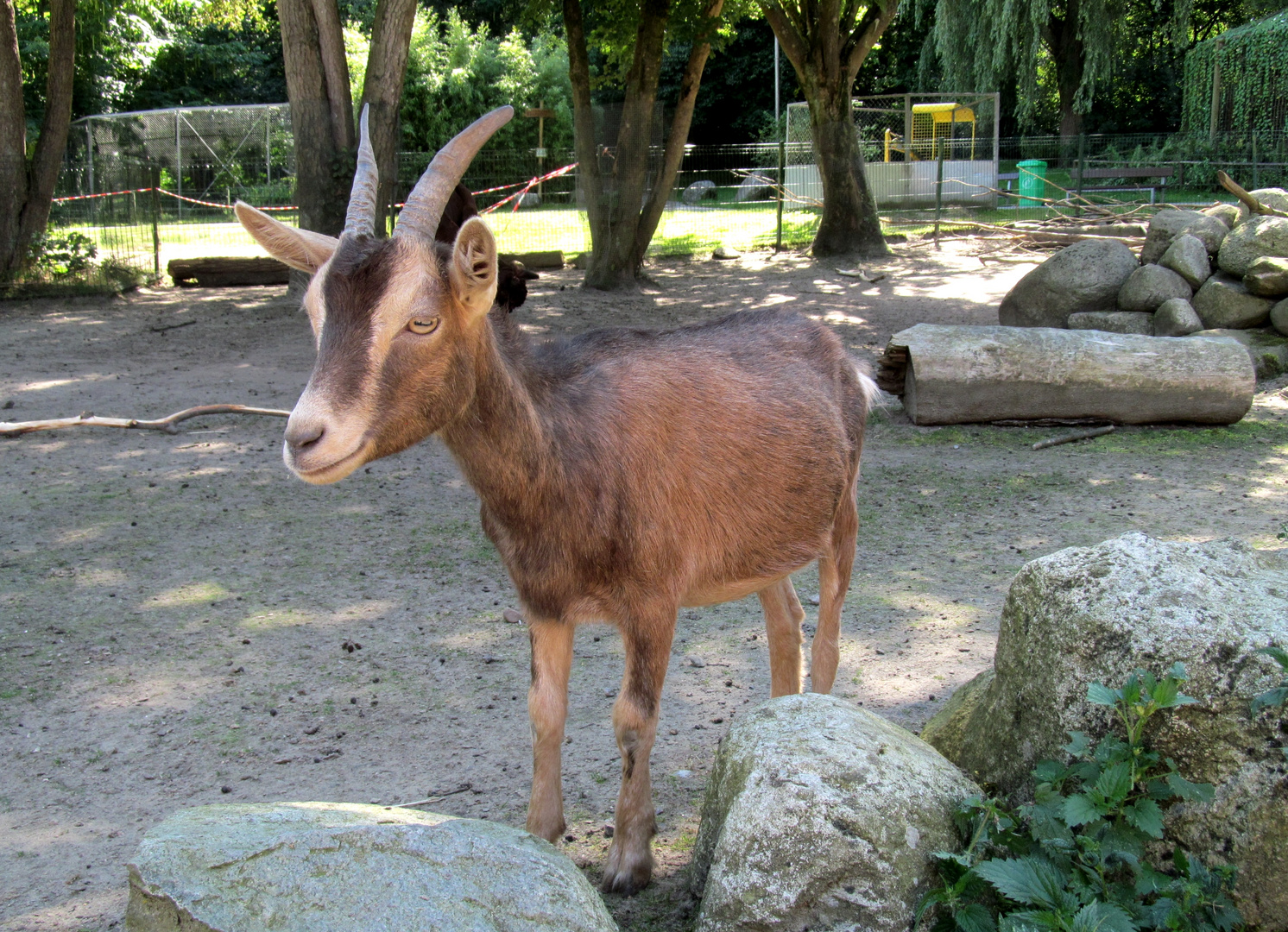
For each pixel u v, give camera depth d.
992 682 3.30
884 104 41.09
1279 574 2.95
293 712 4.54
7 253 17.20
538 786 3.46
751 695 4.72
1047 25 34.12
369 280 2.79
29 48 29.89
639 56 17.69
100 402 10.28
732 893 2.62
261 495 7.61
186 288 18.48
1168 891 2.54
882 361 9.60
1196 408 8.94
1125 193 27.75
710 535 3.54
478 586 6.00
